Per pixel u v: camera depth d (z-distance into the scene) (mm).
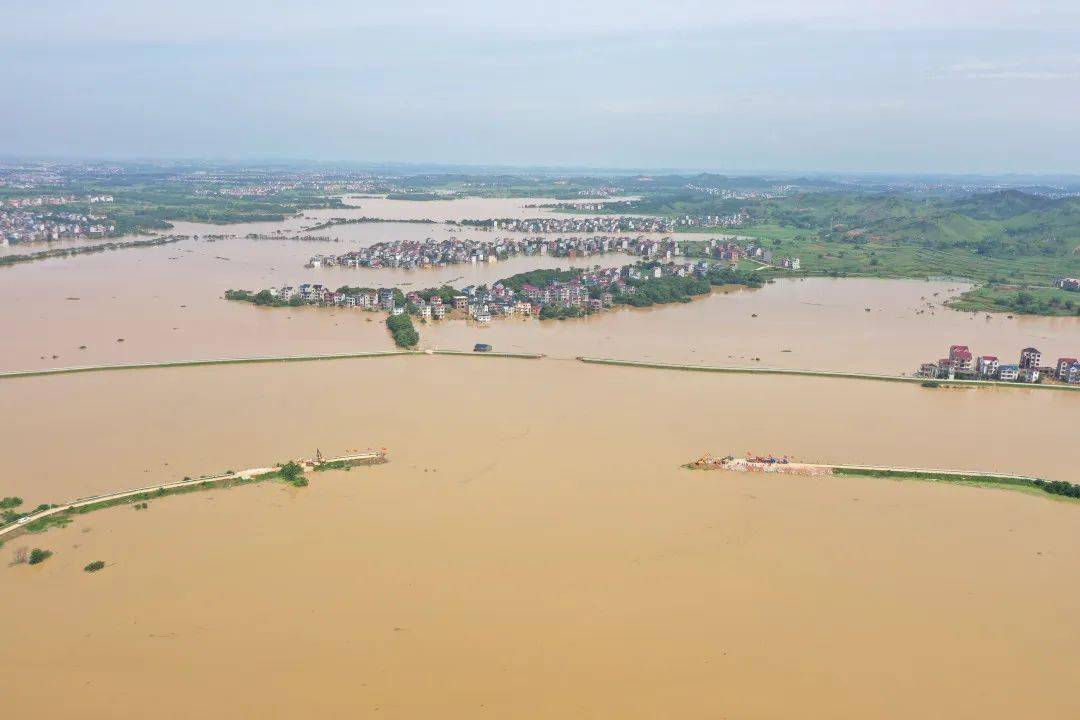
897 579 92312
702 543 99438
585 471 121500
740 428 142750
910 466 126938
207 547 97000
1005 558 97875
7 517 104250
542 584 89062
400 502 109875
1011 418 152125
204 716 68250
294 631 80250
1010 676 75938
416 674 74062
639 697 71500
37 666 74938
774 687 73375
